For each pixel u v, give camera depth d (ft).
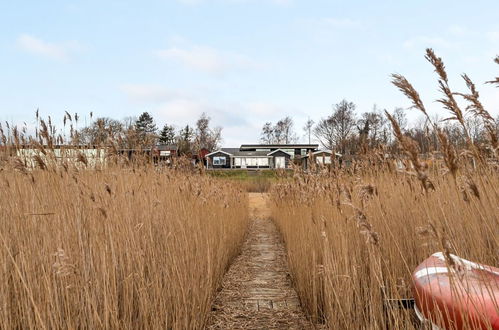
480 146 7.16
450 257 6.23
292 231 22.04
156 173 18.31
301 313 16.35
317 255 16.01
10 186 10.80
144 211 14.24
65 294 9.39
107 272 10.23
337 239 13.85
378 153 16.11
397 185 14.80
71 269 8.44
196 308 13.75
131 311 10.86
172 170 21.01
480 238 9.95
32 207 10.27
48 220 10.19
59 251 8.13
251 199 72.33
